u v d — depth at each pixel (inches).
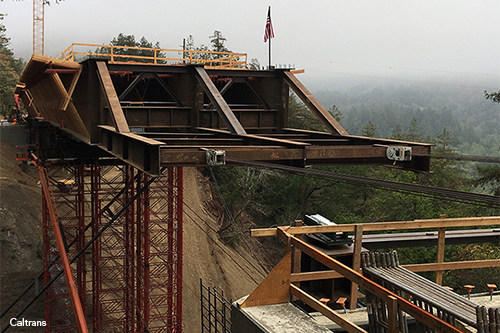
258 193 2331.4
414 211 1611.7
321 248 323.3
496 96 1660.9
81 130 821.2
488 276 1145.4
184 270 1684.3
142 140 436.5
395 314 155.0
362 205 2228.1
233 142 547.8
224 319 271.0
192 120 743.1
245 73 776.3
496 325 143.3
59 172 1930.4
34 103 1366.9
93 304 1205.7
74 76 741.3
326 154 464.1
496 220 283.6
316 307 196.9
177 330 1174.3
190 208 1958.7
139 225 1179.3
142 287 1225.4
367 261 205.9
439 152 2955.2
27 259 1454.2
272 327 194.9
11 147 1939.0
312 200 2294.5
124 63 706.2
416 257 1293.1
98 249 1261.1
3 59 3105.3
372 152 484.4
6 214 1478.8
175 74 779.4
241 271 1855.3
